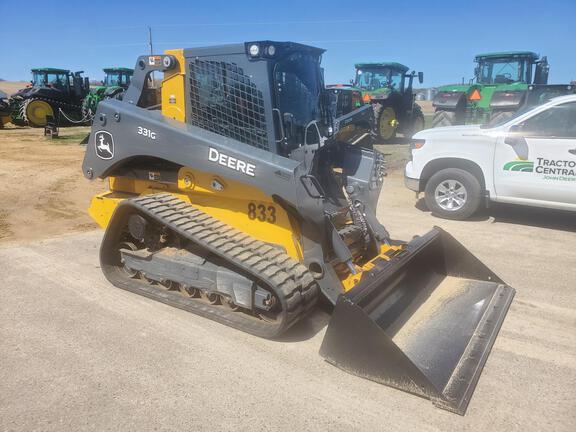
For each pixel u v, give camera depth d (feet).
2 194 30.09
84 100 74.33
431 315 13.33
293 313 11.94
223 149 12.87
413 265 14.51
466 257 15.47
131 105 15.38
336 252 13.03
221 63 13.92
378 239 15.12
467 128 24.41
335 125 16.48
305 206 12.07
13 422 9.62
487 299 14.26
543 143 21.74
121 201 15.07
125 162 15.48
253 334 12.87
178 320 13.80
